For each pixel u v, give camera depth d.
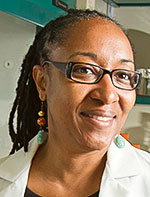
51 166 0.73
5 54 1.24
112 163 0.75
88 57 0.60
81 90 0.60
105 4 1.71
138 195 0.74
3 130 1.23
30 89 0.81
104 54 0.60
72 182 0.72
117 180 0.74
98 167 0.73
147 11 1.75
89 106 0.60
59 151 0.69
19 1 0.92
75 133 0.62
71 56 0.61
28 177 0.75
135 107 1.82
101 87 0.60
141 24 1.76
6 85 1.26
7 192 0.74
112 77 0.61
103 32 0.62
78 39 0.61
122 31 0.66
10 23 1.23
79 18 0.65
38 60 0.74
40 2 1.01
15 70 1.27
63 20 0.68
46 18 1.06
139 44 1.77
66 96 0.61
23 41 1.27
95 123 0.61
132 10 1.77
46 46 0.68
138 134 1.83
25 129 0.82
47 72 0.67
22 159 0.78
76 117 0.61
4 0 0.86
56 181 0.73
